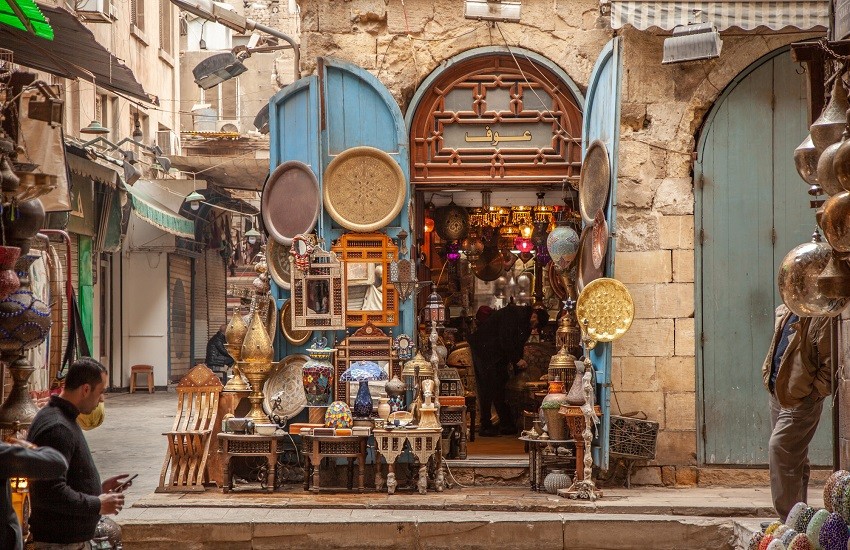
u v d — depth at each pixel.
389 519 8.45
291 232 10.32
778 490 7.56
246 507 8.95
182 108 31.50
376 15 10.53
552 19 10.52
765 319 9.91
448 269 14.18
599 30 10.49
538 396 10.95
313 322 10.12
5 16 8.48
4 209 5.84
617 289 9.45
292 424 9.93
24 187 5.79
